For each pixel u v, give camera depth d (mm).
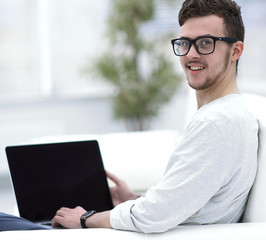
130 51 4145
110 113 4414
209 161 1274
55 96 4332
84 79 4398
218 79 1455
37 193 1712
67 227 1555
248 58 4223
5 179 4137
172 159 1359
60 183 1744
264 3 4023
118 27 3926
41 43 4246
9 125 4215
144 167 2318
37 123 4305
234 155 1300
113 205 1806
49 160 1752
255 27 4113
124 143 2383
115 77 3934
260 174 1384
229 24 1427
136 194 1949
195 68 1442
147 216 1284
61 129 4379
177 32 4191
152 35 4367
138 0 3848
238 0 4168
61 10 4262
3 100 4164
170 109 4594
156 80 4035
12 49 4184
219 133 1284
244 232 1271
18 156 1719
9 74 4199
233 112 1338
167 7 4316
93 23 4324
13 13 4148
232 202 1389
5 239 1256
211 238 1249
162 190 1290
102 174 1812
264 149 1375
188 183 1273
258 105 1609
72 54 4336
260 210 1386
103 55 4008
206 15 1415
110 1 4176
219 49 1417
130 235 1286
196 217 1384
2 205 3521
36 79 4281
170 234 1276
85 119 4438
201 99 1547
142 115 4129
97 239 1265
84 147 1809
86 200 1762
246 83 4270
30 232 1310
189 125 1397
